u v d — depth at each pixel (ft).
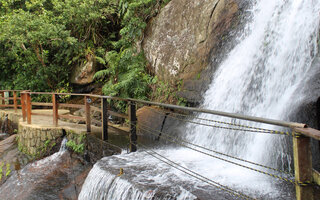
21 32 35.42
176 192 9.93
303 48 13.62
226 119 16.28
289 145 11.23
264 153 12.56
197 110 10.20
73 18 37.88
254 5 19.04
